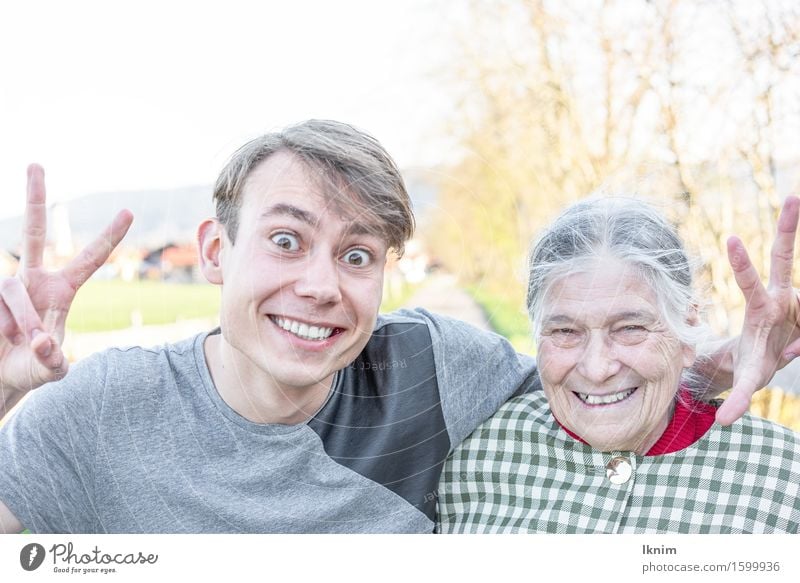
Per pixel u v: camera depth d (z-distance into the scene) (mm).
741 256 589
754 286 596
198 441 633
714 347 650
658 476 606
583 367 588
